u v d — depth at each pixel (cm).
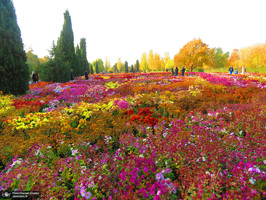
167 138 322
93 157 292
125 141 319
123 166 247
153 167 240
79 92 932
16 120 448
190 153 264
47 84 1445
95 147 322
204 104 592
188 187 210
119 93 927
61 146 318
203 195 189
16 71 960
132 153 295
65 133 396
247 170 217
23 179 220
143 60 8094
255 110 462
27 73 1043
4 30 938
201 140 309
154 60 7338
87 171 237
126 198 190
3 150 289
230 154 264
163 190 195
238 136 365
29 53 3631
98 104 664
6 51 936
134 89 966
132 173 220
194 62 4000
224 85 1023
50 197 200
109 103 633
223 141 308
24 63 1032
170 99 712
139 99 678
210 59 4266
